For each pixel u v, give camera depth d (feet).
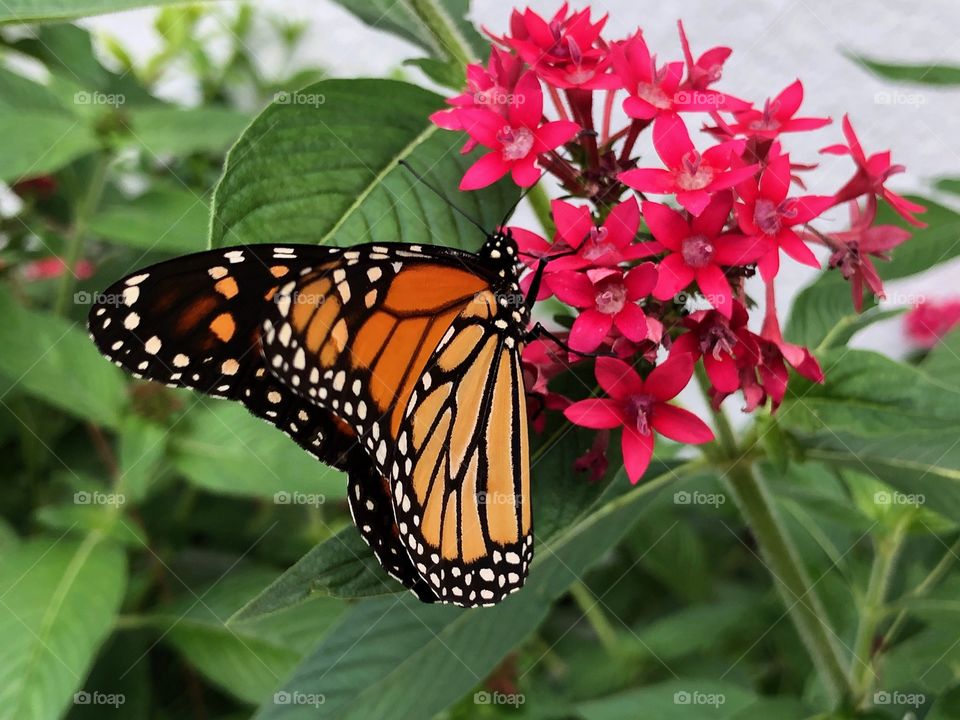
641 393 0.75
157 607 1.03
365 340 0.76
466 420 0.78
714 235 0.74
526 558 0.78
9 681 0.91
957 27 1.10
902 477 0.81
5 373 1.05
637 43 0.76
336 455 0.77
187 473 0.96
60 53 1.09
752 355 0.76
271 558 1.09
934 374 0.95
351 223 0.77
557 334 0.79
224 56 1.32
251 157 0.75
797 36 1.09
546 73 0.76
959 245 0.89
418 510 0.77
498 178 0.75
